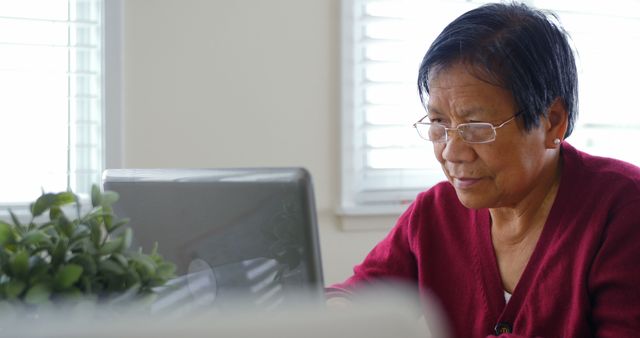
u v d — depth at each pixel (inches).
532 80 45.7
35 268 28.3
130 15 90.0
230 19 94.0
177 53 92.1
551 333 49.3
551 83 46.7
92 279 29.5
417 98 104.5
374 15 101.4
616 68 117.1
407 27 103.5
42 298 27.0
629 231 46.8
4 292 27.6
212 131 93.8
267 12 95.4
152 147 91.6
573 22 113.8
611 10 115.7
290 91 97.0
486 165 47.2
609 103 117.0
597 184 49.3
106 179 43.0
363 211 99.7
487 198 48.3
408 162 105.7
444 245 57.1
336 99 99.3
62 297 27.7
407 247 60.2
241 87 94.8
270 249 34.8
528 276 50.4
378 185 104.1
